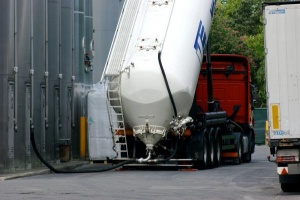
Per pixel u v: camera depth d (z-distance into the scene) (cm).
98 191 3703
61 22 6450
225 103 6531
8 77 5166
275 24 3641
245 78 6512
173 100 4981
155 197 3434
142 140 5122
